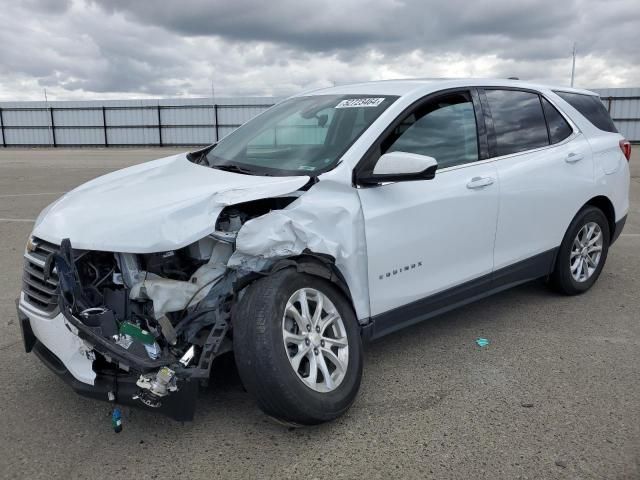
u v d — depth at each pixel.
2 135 39.50
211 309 2.87
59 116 38.81
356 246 3.20
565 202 4.54
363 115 3.62
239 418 3.12
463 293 3.88
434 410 3.17
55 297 2.89
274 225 2.92
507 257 4.16
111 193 3.30
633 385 3.42
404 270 3.46
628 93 32.34
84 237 2.87
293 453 2.80
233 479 2.61
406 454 2.77
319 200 3.12
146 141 38.72
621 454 2.74
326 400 2.89
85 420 3.12
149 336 2.82
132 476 2.63
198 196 2.97
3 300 5.00
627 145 5.26
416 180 3.22
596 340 4.09
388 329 3.49
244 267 2.88
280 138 3.85
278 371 2.72
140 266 2.96
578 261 4.90
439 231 3.61
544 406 3.20
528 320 4.47
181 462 2.73
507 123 4.25
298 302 2.99
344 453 2.79
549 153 4.45
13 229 7.98
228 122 37.84
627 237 7.23
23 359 3.86
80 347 2.81
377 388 3.43
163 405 2.68
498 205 3.97
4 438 2.95
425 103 3.76
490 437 2.90
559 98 4.80
